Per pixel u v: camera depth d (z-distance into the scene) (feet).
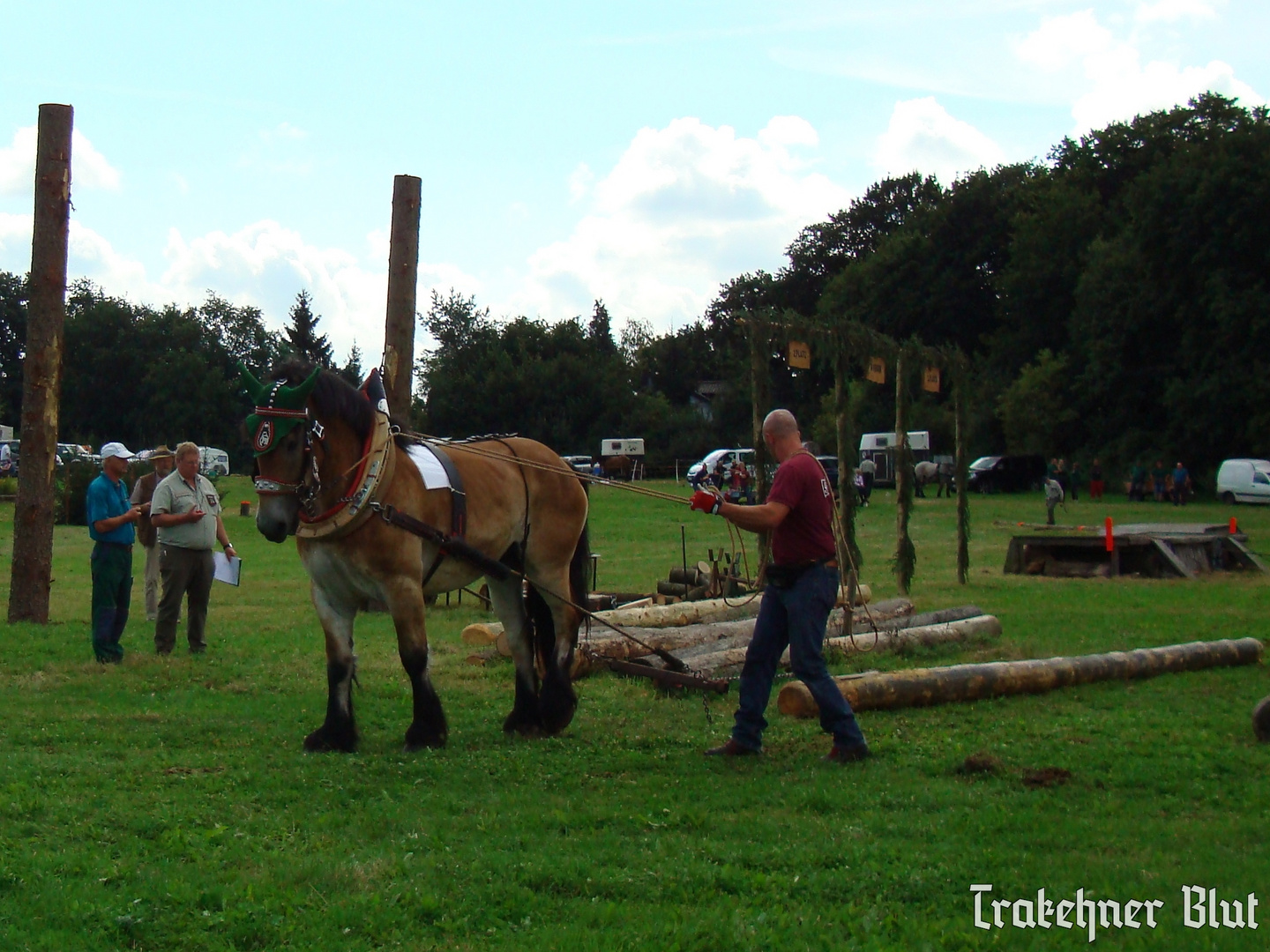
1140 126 213.05
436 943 13.74
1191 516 123.44
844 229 274.36
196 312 283.38
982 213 226.99
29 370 43.45
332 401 23.21
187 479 36.17
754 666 24.03
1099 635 40.83
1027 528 104.12
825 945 13.60
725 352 278.05
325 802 19.99
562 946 13.44
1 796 19.35
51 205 43.39
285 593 55.57
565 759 23.59
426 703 24.39
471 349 246.47
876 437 180.75
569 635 27.43
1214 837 17.83
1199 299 164.76
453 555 25.02
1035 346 210.18
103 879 15.49
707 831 18.37
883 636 36.91
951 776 22.12
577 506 27.86
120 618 34.50
